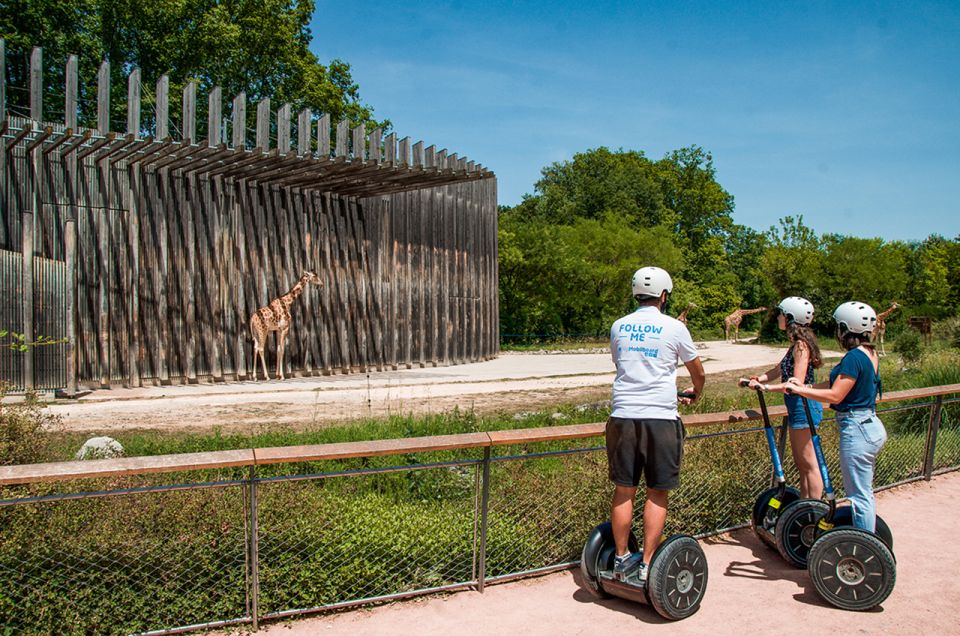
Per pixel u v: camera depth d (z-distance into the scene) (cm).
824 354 2644
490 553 420
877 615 377
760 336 3950
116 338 1358
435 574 406
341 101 3219
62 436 718
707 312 5506
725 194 6606
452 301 2136
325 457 349
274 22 2847
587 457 479
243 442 707
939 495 631
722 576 430
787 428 543
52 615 327
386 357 1886
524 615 369
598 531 389
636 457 366
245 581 352
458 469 549
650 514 369
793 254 4244
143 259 1399
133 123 1224
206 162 1392
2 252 1151
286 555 373
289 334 1658
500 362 2266
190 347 1460
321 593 372
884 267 3988
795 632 355
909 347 1708
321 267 1730
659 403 362
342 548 384
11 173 1202
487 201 2338
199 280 1487
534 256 3312
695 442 524
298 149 1334
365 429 773
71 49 2530
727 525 521
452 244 2134
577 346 3183
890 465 669
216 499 380
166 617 344
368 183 1628
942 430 754
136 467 313
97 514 352
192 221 1475
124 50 2720
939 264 4862
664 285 383
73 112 1161
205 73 2795
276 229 1631
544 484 458
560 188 5566
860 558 378
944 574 437
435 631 348
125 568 344
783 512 443
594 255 3669
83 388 1300
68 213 1281
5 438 454
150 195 1408
